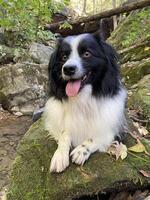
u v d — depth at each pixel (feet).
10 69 4.05
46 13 4.24
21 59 5.19
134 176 1.55
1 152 2.85
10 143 3.03
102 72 1.60
